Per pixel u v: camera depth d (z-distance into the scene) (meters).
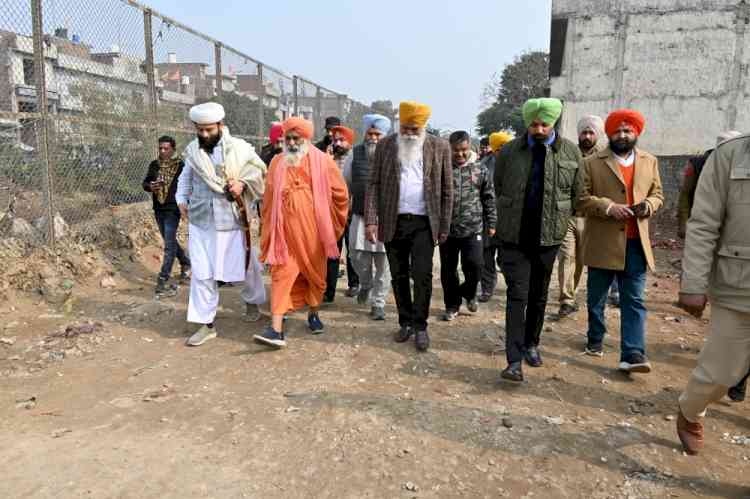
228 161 5.08
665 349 5.14
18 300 5.81
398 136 4.86
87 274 6.64
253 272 5.58
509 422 3.61
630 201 4.42
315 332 5.35
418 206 4.82
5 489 2.91
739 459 3.30
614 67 12.22
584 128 5.65
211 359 4.74
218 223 5.07
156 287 6.64
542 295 4.48
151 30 8.07
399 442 3.40
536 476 3.09
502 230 4.21
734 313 2.91
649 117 12.16
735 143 2.90
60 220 6.74
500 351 4.96
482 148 8.15
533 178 4.18
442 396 4.03
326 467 3.15
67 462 3.16
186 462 3.19
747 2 11.34
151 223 8.34
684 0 11.67
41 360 4.66
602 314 4.80
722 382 2.99
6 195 6.30
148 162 8.20
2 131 6.09
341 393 4.05
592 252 4.55
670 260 9.33
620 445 3.42
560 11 12.37
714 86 11.73
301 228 4.96
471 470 3.14
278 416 3.72
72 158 6.93
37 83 6.21
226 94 10.41
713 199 2.94
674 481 3.07
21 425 3.60
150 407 3.86
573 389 4.21
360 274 6.23
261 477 3.05
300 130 4.99
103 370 4.50
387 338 5.24
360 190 5.91
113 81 7.45
